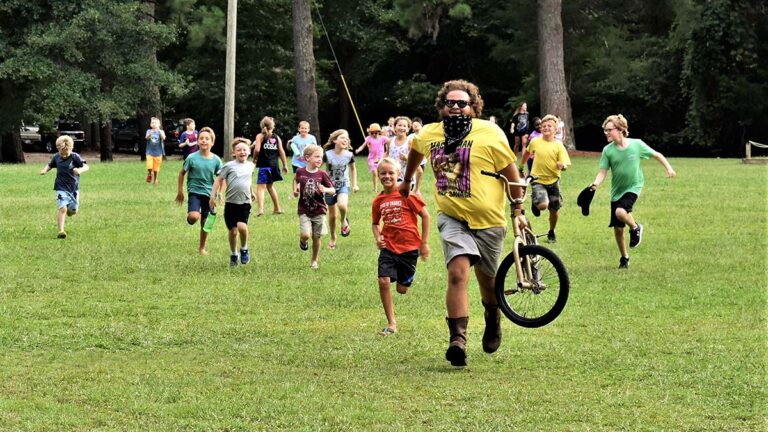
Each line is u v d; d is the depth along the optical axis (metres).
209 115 80.19
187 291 18.64
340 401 11.50
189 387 12.12
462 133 12.53
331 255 22.89
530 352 13.89
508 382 12.35
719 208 31.58
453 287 12.53
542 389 12.02
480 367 13.09
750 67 72.94
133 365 13.25
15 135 67.88
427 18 65.62
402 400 11.59
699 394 11.79
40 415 10.95
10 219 28.44
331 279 19.97
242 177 21.14
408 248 15.46
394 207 15.48
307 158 21.17
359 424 10.66
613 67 76.00
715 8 71.56
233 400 11.54
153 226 27.47
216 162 22.91
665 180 42.00
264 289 18.84
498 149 12.48
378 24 81.50
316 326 15.74
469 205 12.53
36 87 63.25
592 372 12.83
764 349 13.94
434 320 16.22
